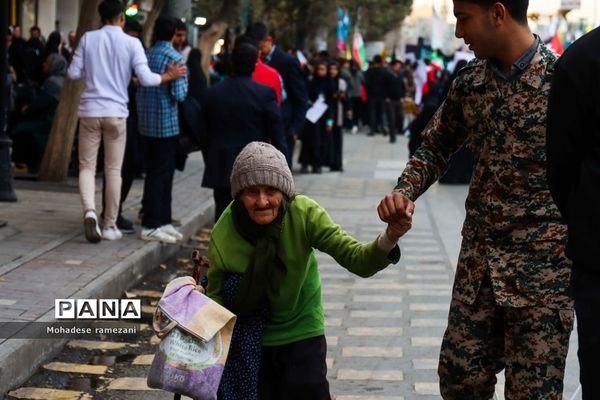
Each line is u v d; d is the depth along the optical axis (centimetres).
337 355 804
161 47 1162
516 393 484
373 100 3425
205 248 1237
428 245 1295
